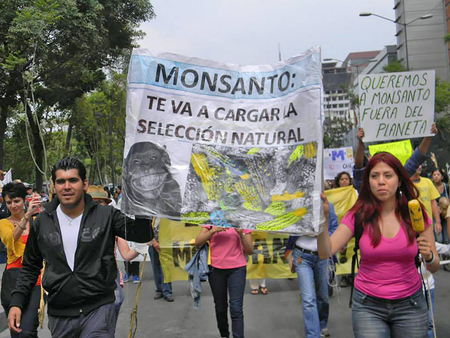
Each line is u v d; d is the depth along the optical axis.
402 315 3.11
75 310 3.28
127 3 24.03
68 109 28.89
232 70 3.58
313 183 3.26
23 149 31.59
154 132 3.54
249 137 3.50
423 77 7.14
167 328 6.51
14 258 4.68
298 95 3.37
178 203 3.48
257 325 6.43
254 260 8.24
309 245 5.27
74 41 19.30
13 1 16.34
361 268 3.24
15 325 3.54
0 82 19.83
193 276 5.42
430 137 5.31
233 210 3.44
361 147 5.64
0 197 9.59
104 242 3.38
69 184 3.34
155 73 3.57
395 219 3.21
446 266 9.61
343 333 5.88
